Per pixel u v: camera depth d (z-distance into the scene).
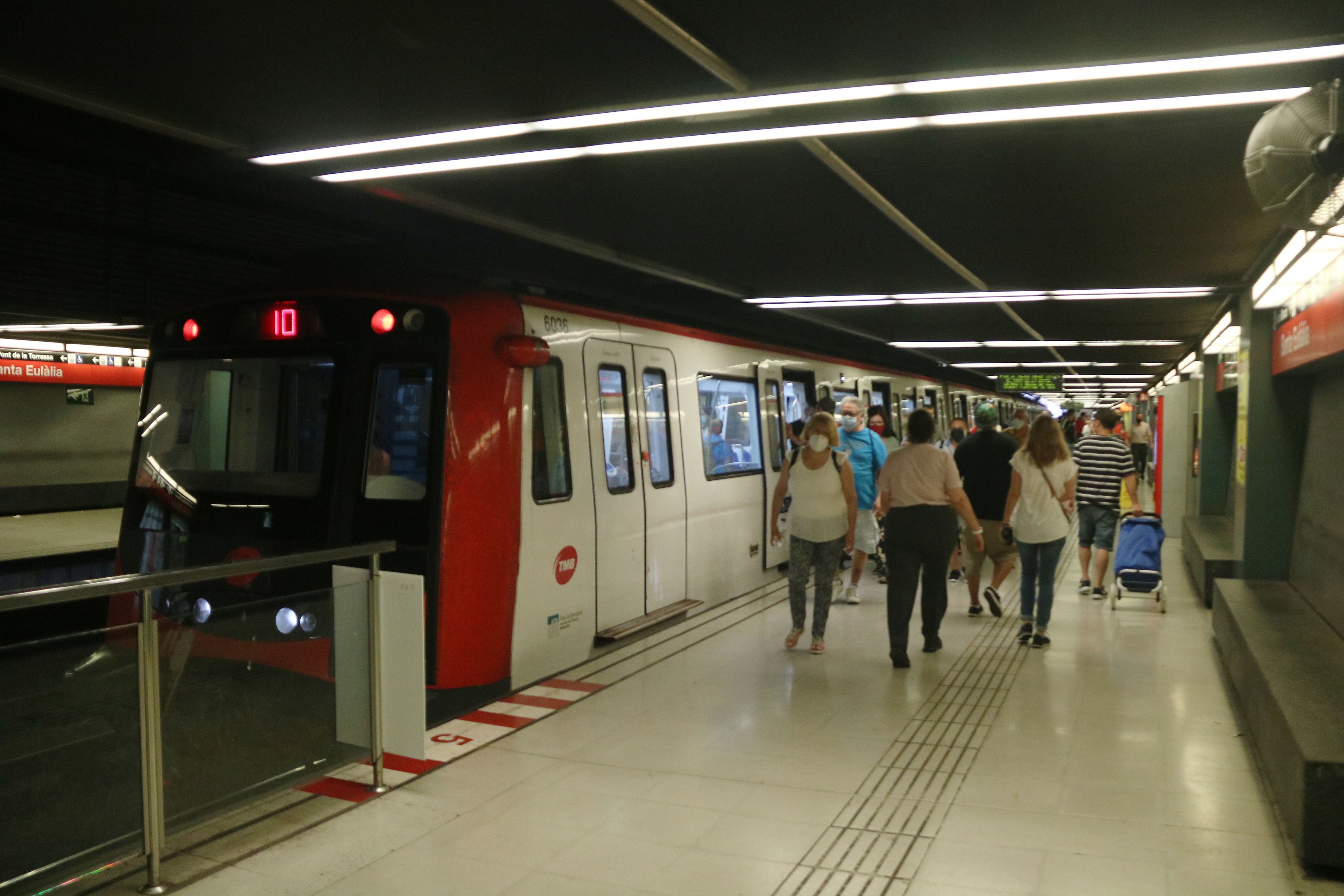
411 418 5.90
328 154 5.91
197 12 4.10
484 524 5.92
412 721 4.66
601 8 3.98
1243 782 4.75
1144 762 5.05
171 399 6.52
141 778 3.64
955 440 14.06
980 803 4.54
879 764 5.07
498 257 6.96
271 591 6.04
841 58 4.37
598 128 5.37
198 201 10.22
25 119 6.51
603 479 7.32
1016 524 7.76
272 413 6.18
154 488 6.47
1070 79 4.48
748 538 10.08
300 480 6.05
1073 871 3.83
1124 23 3.91
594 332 7.32
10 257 9.50
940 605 7.46
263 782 4.17
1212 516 13.31
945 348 18.88
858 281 10.33
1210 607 9.30
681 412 8.71
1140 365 24.47
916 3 3.79
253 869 3.92
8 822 3.22
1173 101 4.68
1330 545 6.50
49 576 13.77
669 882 3.79
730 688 6.50
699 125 5.27
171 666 3.79
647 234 8.10
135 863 3.95
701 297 12.48
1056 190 6.49
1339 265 5.57
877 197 6.73
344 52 4.49
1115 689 6.43
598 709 6.03
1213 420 13.45
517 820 4.39
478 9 4.01
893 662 7.08
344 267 6.46
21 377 19.78
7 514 19.77
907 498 7.08
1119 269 9.20
